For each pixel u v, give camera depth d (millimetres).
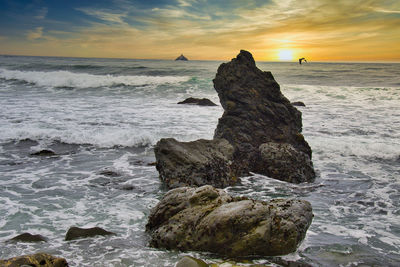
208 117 20578
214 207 6438
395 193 9711
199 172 9844
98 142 14719
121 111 22172
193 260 5340
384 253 6219
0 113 20266
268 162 11305
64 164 12008
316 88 33875
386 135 16359
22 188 9617
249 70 13469
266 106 12859
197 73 50938
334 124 18984
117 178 10672
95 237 6656
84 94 30156
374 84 40844
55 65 57812
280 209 6473
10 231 6934
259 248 5898
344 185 10414
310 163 11477
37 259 4922
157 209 6922
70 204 8531
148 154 13461
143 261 5750
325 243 6578
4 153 13117
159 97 29344
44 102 25031
